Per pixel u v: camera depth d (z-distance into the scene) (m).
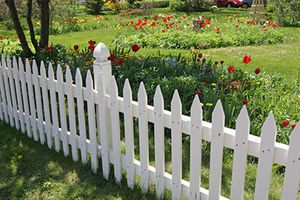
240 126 2.22
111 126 3.13
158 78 4.87
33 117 3.97
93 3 24.17
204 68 5.54
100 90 3.00
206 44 10.52
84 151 3.43
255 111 4.17
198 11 25.67
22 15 16.61
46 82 3.59
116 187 3.15
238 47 10.50
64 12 16.17
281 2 16.31
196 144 2.48
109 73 3.05
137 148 3.82
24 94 4.00
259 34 11.62
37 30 14.55
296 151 2.03
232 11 26.02
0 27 15.91
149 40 10.91
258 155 2.20
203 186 3.15
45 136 3.98
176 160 2.66
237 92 4.58
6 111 4.49
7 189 3.21
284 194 2.16
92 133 3.24
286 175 2.11
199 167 2.54
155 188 3.01
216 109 2.29
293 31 14.11
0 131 4.36
